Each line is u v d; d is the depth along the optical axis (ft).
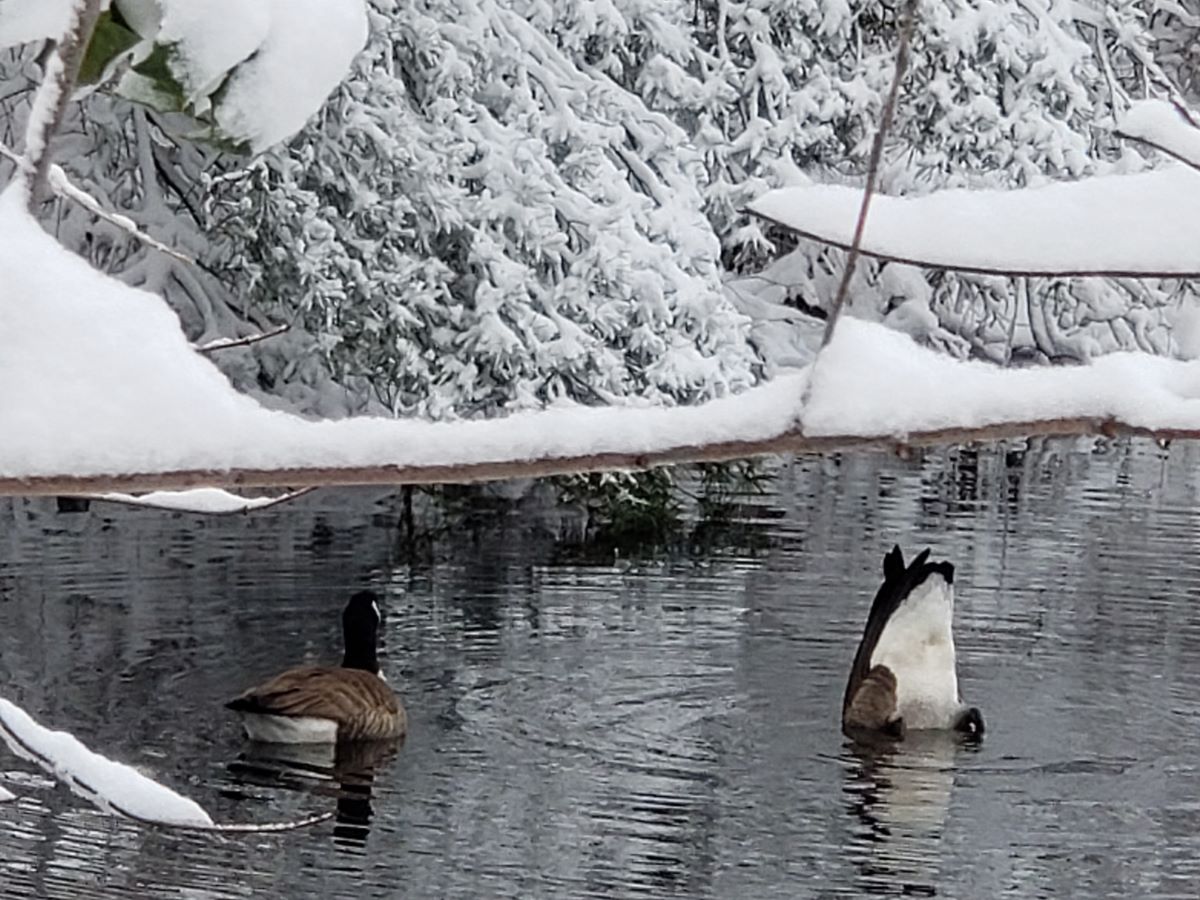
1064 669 31.48
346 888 21.52
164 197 51.96
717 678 30.63
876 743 26.99
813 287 60.95
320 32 6.40
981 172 54.13
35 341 4.49
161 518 43.29
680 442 4.33
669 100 51.19
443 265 43.11
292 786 25.04
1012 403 4.24
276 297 44.91
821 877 22.06
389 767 25.94
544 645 32.65
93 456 4.36
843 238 4.28
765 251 56.59
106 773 5.50
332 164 42.63
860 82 54.70
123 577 37.14
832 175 56.65
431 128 43.09
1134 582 38.32
